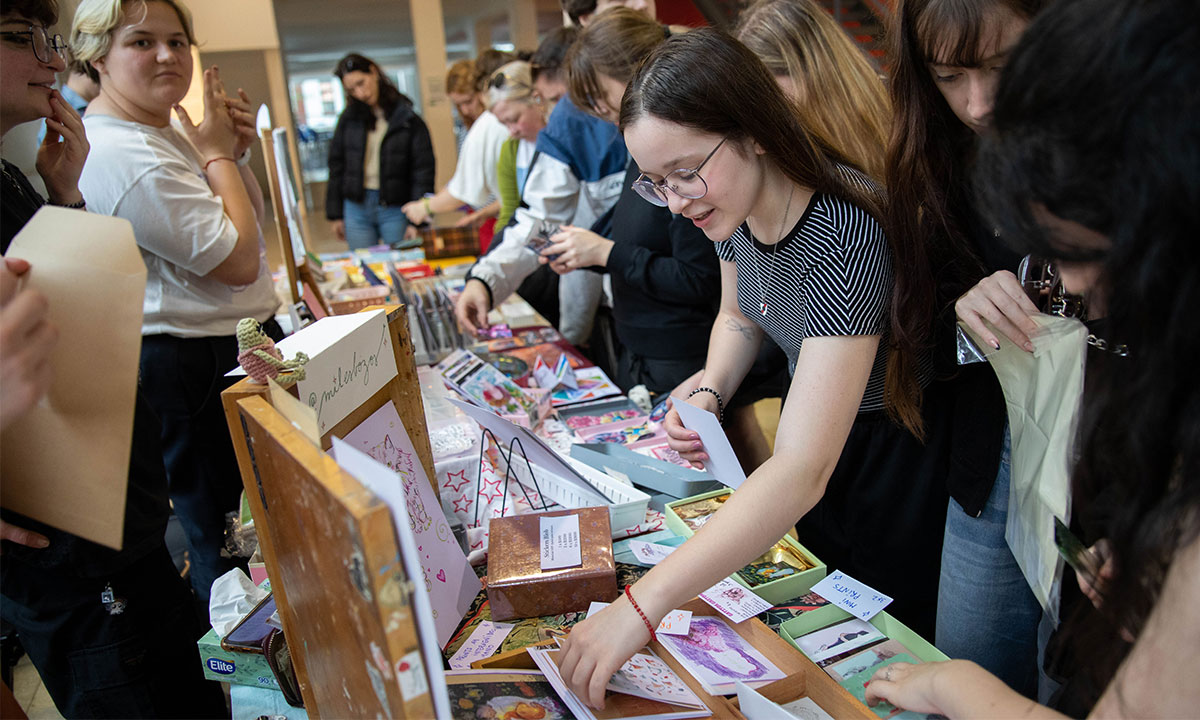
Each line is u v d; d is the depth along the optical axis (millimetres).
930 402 1444
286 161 2441
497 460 1662
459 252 4180
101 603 1201
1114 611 702
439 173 8031
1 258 682
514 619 1167
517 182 3750
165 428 2035
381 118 5484
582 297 2984
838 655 1117
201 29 6641
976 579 1367
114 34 1781
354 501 542
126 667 1249
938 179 1236
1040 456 994
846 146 1485
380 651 579
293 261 2305
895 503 1496
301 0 7039
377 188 5594
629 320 2287
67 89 2451
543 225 2330
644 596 929
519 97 3312
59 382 708
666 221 2068
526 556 1194
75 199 1541
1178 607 588
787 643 1057
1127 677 634
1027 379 1036
